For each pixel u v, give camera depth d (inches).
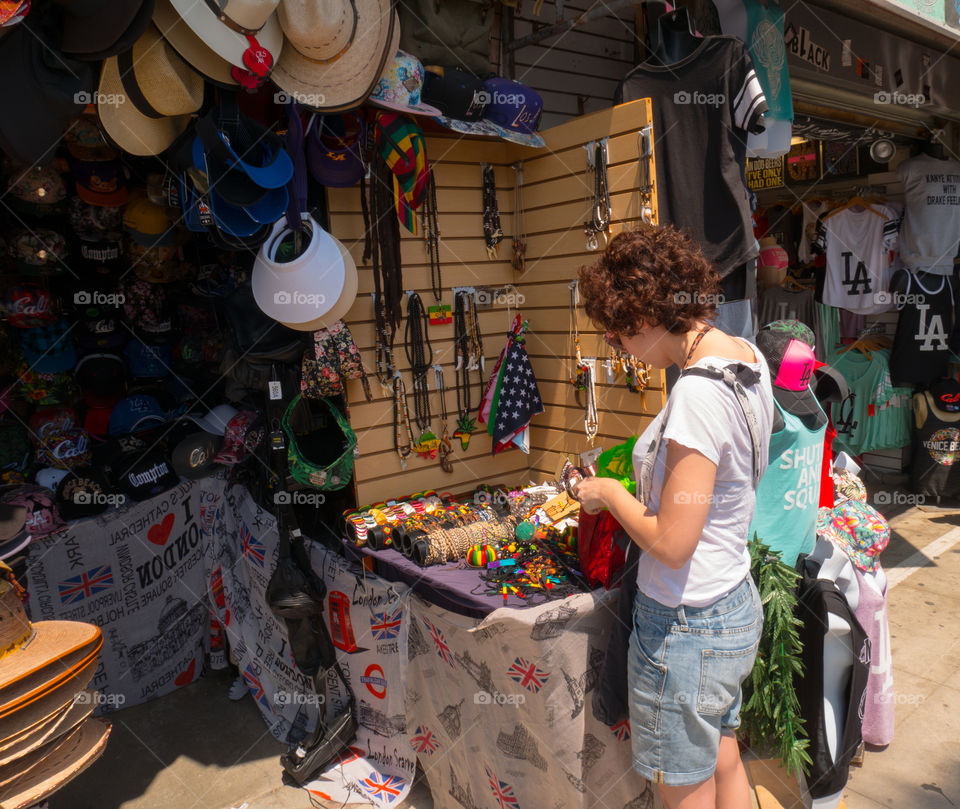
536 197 128.5
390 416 120.2
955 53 190.5
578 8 149.9
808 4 146.1
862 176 232.5
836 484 107.3
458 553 97.8
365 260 114.3
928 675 126.3
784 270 191.3
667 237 68.0
